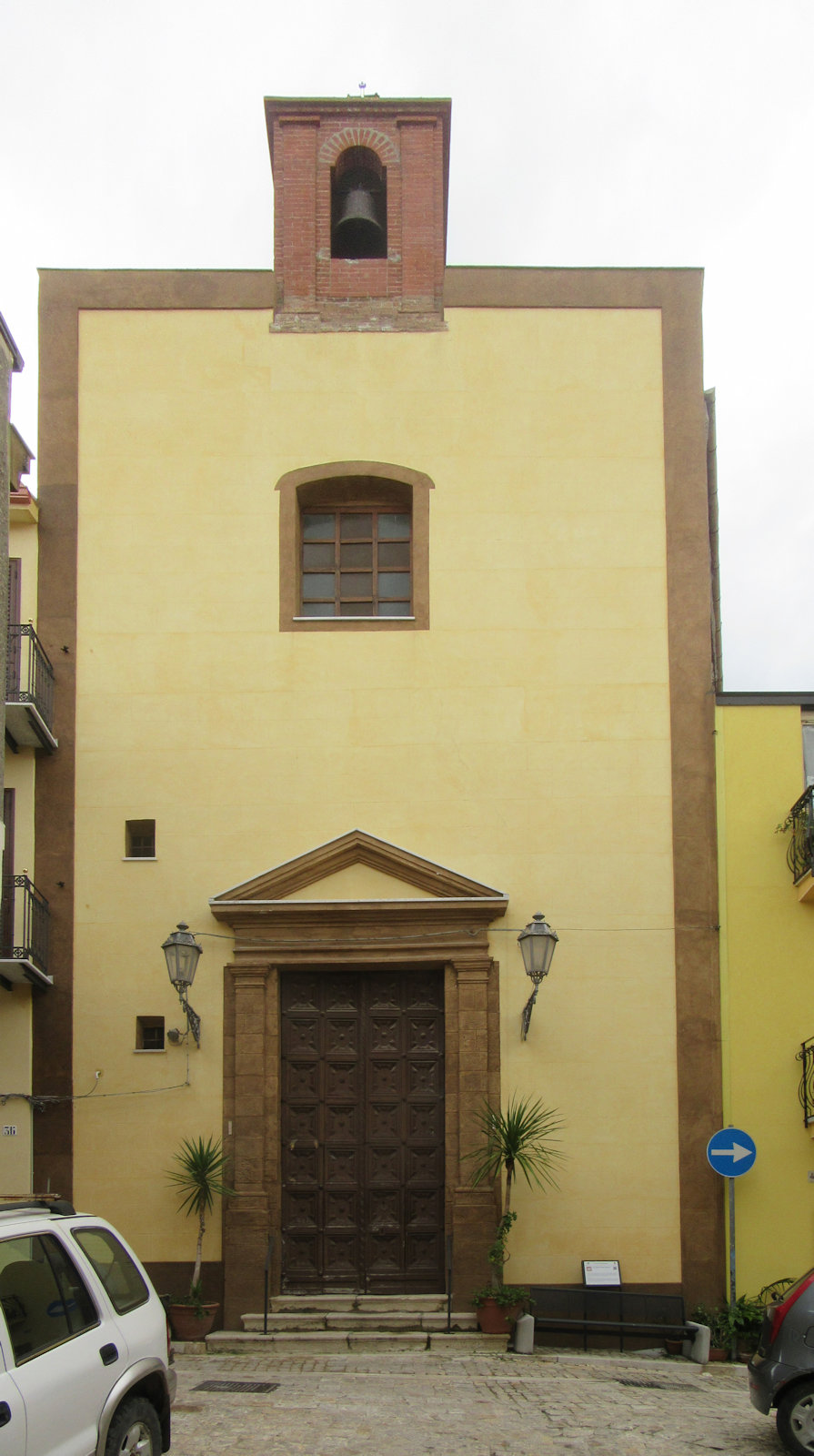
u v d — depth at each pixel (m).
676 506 16.78
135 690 16.39
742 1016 15.62
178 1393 11.39
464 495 16.84
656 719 16.31
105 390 17.05
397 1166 15.52
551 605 16.58
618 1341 14.56
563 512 16.80
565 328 17.20
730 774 16.19
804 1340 9.39
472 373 17.09
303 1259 15.31
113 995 15.64
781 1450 9.48
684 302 17.23
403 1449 9.27
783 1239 15.10
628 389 17.06
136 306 17.23
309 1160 15.53
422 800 16.14
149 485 16.86
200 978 15.70
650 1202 15.18
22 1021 15.52
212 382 17.06
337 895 15.77
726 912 15.85
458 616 16.56
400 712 16.34
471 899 15.59
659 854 15.99
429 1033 15.81
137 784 16.17
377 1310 14.74
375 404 17.03
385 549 17.36
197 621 16.55
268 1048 15.55
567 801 16.12
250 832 16.06
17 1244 6.88
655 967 15.71
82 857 15.98
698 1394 12.06
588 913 15.85
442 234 17.64
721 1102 15.41
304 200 17.61
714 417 17.34
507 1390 11.80
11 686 15.65
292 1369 12.97
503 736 16.28
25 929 15.27
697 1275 14.98
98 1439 6.82
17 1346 6.45
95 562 16.67
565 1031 15.55
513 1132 14.58
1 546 13.50
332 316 17.25
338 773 16.20
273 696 16.38
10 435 16.30
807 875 15.38
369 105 17.83
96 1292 7.36
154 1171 15.23
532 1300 14.33
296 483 16.84
